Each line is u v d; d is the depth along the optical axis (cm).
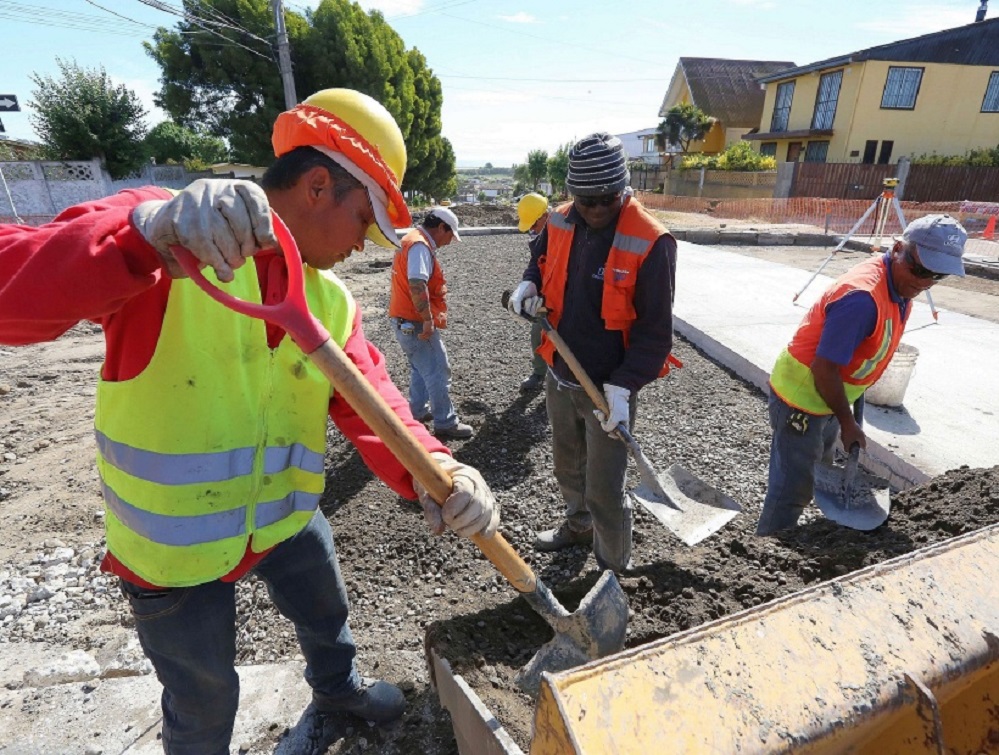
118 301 98
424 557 314
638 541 319
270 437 143
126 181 2217
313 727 207
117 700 224
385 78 2478
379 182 129
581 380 246
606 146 217
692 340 679
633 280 232
